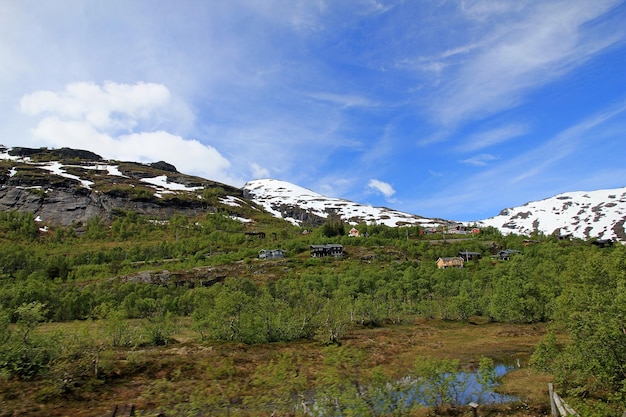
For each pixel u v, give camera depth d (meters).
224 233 167.12
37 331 35.91
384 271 100.75
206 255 132.88
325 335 52.53
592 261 31.28
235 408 27.03
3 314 35.44
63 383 30.62
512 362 40.44
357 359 28.80
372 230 176.00
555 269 74.19
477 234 178.00
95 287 91.06
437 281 91.25
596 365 22.83
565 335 51.09
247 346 47.44
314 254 133.62
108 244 146.50
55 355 33.66
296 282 87.56
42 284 81.75
